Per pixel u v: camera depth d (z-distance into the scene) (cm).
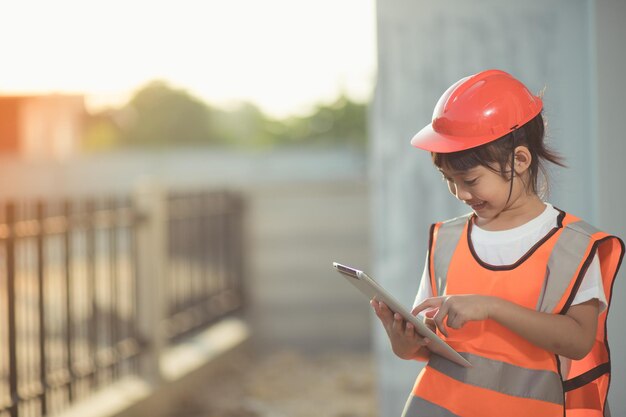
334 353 742
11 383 414
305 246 755
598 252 195
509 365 193
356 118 4119
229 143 4644
